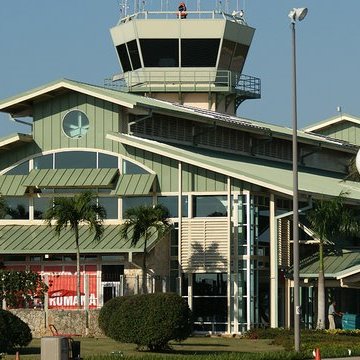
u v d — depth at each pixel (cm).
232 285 8431
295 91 6500
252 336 8006
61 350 5238
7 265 8775
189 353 6606
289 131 10388
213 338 8081
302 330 7938
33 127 8988
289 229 8644
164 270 8512
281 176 8950
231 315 8406
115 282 8506
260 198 8525
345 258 8519
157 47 11144
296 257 6438
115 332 6706
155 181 8638
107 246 8356
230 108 11369
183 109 9456
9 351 6431
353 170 9469
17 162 8988
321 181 9644
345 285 8225
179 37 11094
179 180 8575
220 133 9488
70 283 8512
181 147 9100
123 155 8756
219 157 9125
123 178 8694
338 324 8469
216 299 8456
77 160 8856
